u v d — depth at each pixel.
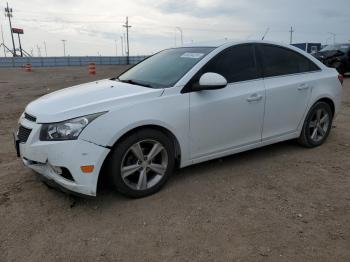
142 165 3.84
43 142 3.51
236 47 4.61
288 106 4.96
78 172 3.45
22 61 53.03
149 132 3.79
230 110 4.35
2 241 3.13
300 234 3.20
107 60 63.75
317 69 5.43
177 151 4.12
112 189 4.09
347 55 17.22
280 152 5.32
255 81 4.63
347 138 6.07
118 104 3.66
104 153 3.52
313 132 5.46
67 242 3.12
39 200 3.85
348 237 3.15
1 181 4.35
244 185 4.20
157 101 3.85
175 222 3.41
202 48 4.65
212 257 2.90
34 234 3.24
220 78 3.97
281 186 4.18
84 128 3.45
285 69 5.03
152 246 3.05
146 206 3.72
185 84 4.06
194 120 4.09
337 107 5.69
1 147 5.82
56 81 19.98
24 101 11.41
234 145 4.54
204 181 4.30
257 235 3.19
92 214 3.57
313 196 3.93
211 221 3.42
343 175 4.50
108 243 3.10
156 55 5.25
